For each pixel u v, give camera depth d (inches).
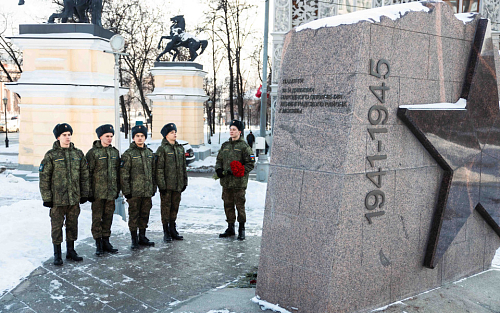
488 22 193.2
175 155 279.6
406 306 166.2
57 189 226.4
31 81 537.3
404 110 161.0
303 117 161.6
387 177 162.1
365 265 158.2
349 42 151.2
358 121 149.9
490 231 214.7
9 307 176.4
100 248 249.6
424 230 179.8
